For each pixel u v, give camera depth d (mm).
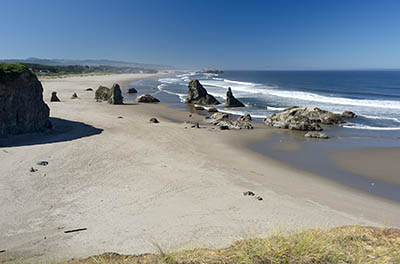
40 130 24125
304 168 18141
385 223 11289
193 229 10273
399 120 33719
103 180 14648
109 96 45281
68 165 16547
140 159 18344
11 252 8797
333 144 23875
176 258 6574
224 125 30344
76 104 41812
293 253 6117
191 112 40219
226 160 19109
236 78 155125
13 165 16031
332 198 13703
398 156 20547
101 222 10695
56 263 7559
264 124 32125
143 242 9375
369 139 25594
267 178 16062
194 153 20344
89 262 7121
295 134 27438
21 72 22672
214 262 6227
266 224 10750
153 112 38906
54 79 99688
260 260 6059
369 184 15703
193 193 13461
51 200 12320
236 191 13898
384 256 6281
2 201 11992
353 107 42750
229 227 10445
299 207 12461
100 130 26078
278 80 127438
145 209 11766
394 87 82062
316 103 47156
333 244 6648
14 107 21938
